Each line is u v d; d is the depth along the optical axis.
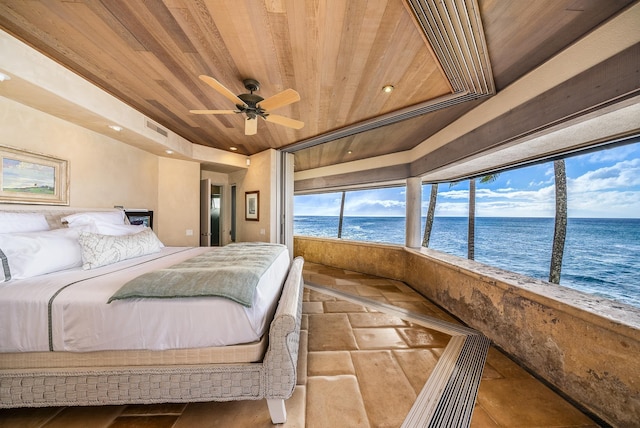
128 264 1.93
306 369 1.69
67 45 1.60
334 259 5.33
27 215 1.88
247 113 2.03
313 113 2.65
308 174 5.73
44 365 1.21
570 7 1.17
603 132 1.69
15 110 1.92
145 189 3.45
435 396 1.44
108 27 1.42
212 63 1.77
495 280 2.05
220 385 1.22
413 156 3.88
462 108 2.45
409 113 2.48
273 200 4.20
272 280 1.71
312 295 3.39
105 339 1.20
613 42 1.22
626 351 1.18
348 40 1.50
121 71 1.91
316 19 1.33
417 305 3.02
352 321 2.53
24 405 1.18
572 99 1.43
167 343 1.22
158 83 2.09
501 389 1.51
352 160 4.84
